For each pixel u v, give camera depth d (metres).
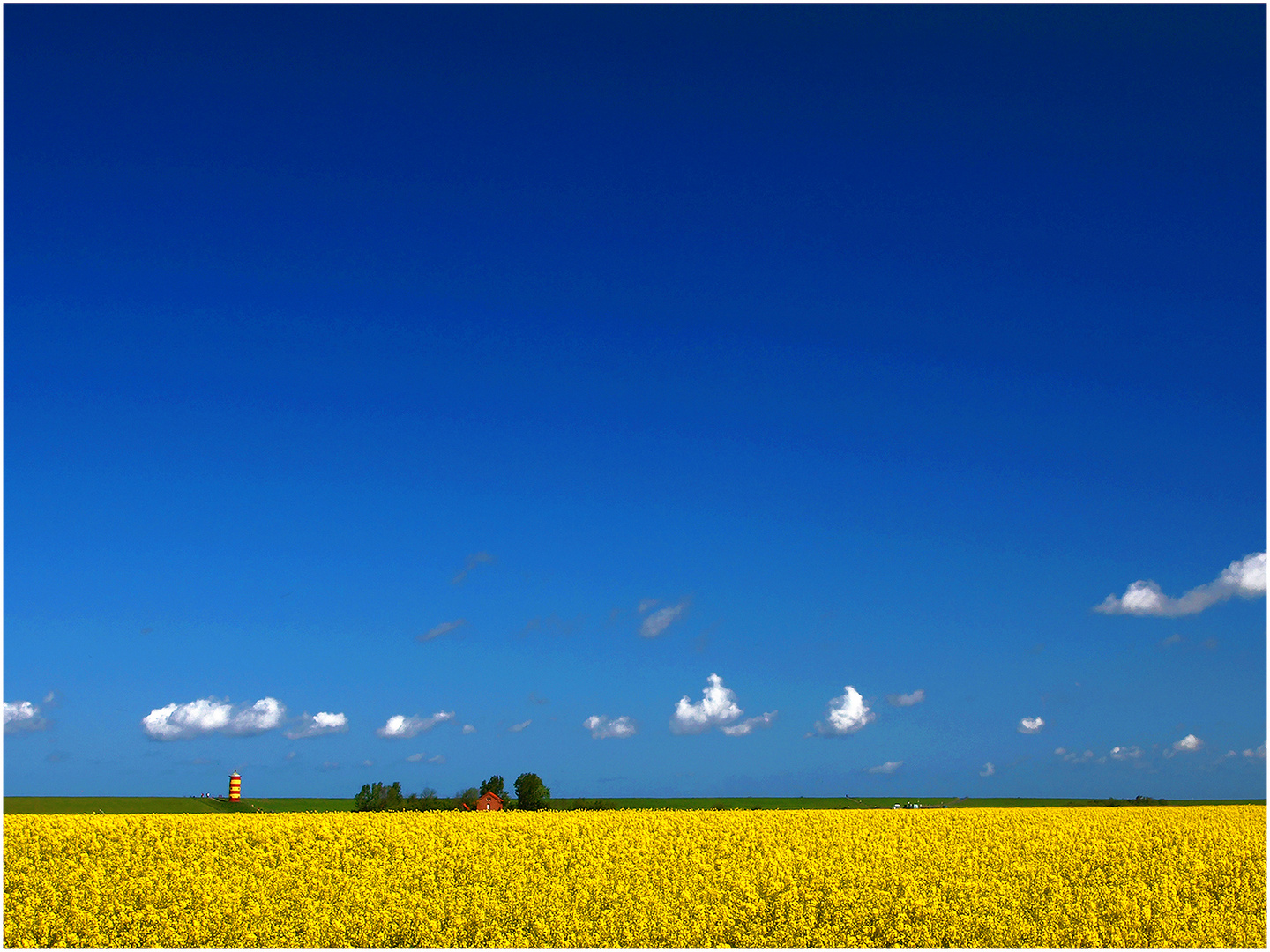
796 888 20.14
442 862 22.00
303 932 18.09
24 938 17.50
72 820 24.84
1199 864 23.53
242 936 17.88
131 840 22.89
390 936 18.06
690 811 31.42
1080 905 19.81
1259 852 24.95
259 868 21.19
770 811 32.38
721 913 18.95
